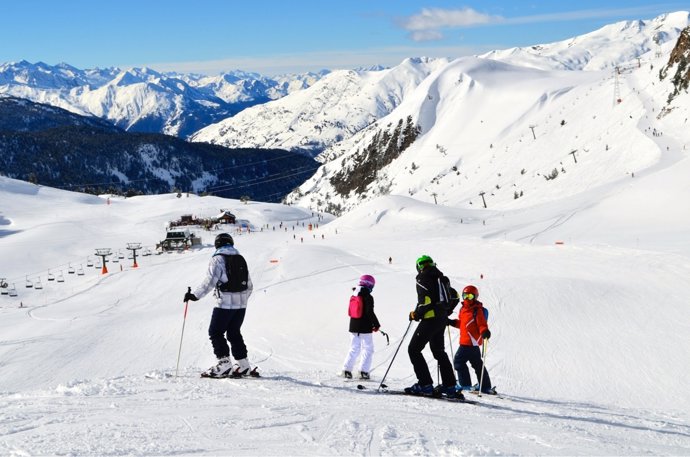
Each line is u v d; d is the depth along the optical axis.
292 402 8.51
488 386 11.83
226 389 9.67
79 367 33.62
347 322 31.28
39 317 59.44
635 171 110.31
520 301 30.47
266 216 177.75
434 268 10.15
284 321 32.44
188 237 125.94
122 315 55.62
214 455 5.45
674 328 25.45
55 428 6.33
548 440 6.86
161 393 9.11
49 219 160.62
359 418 7.36
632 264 45.88
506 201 149.88
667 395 17.83
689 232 62.06
